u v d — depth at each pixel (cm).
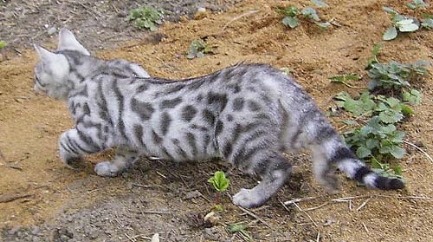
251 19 229
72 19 231
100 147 171
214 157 172
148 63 212
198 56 215
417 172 171
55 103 198
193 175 173
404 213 162
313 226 159
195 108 161
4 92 203
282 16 227
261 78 158
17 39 223
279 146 160
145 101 165
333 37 220
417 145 178
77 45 184
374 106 186
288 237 157
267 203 164
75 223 159
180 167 175
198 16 232
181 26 228
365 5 231
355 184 169
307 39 220
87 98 170
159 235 156
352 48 215
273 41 219
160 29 228
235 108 157
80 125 170
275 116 157
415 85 198
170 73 207
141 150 169
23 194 168
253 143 157
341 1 234
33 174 174
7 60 215
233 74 160
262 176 161
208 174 173
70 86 175
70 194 167
